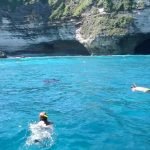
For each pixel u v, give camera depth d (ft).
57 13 210.38
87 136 39.55
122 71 101.96
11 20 216.13
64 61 148.46
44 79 90.99
